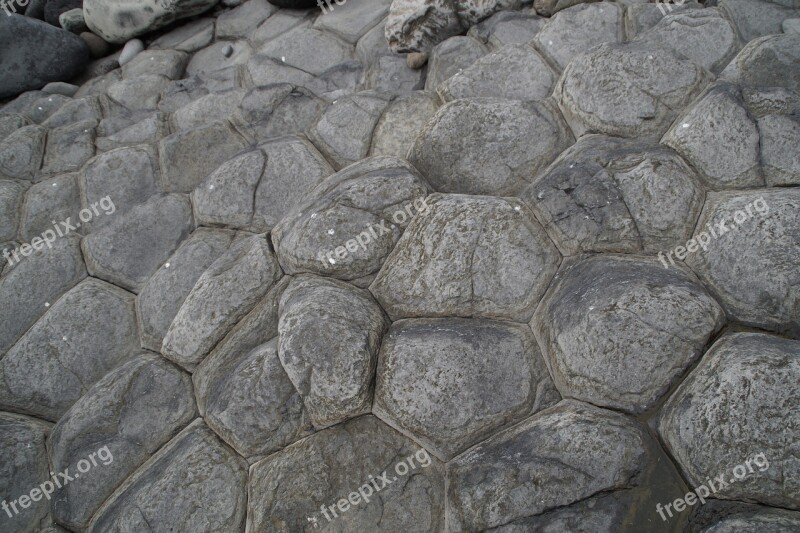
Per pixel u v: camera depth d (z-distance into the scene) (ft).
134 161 14.58
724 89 10.41
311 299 9.67
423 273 10.05
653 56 11.01
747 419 7.27
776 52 11.17
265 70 18.16
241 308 10.85
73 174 14.97
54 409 11.56
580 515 7.60
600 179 10.02
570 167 10.42
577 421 8.17
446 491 8.52
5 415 11.34
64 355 11.85
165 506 9.11
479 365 8.98
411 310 10.00
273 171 12.95
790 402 7.18
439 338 9.20
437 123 11.73
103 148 15.87
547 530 7.61
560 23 13.79
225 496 9.09
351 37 18.76
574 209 10.00
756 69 11.26
